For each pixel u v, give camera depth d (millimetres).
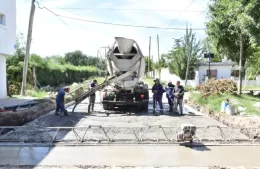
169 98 14539
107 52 14414
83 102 19625
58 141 8195
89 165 6156
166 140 8258
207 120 11883
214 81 17812
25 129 9078
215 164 6289
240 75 17625
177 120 11828
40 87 27344
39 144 7883
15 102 15156
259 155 6980
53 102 15969
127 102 14367
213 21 17734
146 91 14914
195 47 33438
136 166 6117
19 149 7473
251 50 18875
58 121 11516
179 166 6129
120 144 7922
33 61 28938
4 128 9242
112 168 5977
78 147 7660
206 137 8617
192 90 24938
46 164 6270
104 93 14867
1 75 17828
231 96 16062
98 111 14703
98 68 16359
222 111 12664
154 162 6410
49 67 31359
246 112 12211
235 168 6008
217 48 19172
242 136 8750
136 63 14578
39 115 12836
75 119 12055
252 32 10203
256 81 33844
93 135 8898
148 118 12367
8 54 18016
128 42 13867
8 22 17922
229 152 7227
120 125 10656
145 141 8195
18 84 22938
